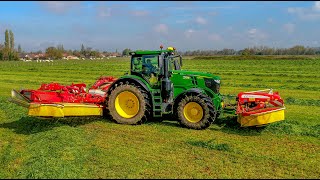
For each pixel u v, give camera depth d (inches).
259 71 1395.2
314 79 1046.4
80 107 403.9
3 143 352.2
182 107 412.2
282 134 388.5
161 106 429.7
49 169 270.4
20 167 282.2
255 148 335.6
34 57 4803.2
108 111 455.2
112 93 436.5
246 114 381.4
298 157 310.5
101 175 264.2
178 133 390.9
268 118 374.6
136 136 378.0
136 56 445.7
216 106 426.0
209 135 382.6
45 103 385.7
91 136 376.2
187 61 2549.2
